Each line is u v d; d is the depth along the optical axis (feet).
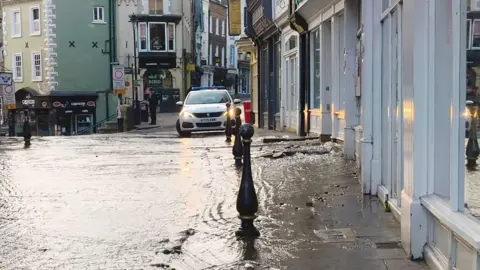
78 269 16.52
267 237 19.13
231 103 74.38
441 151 15.40
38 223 22.24
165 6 166.81
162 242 19.15
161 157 45.11
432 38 15.64
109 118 149.59
